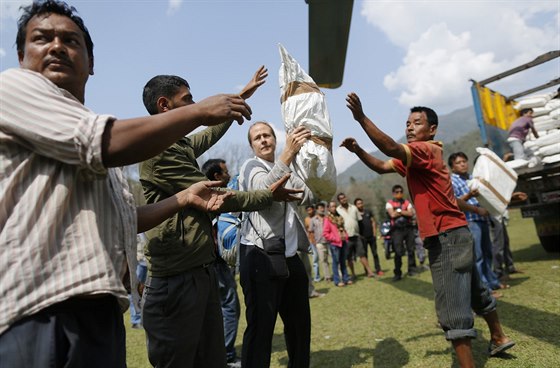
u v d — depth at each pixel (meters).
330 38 1.47
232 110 1.24
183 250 1.99
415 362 3.23
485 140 7.23
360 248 8.73
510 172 4.28
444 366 3.05
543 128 7.17
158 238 1.99
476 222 5.06
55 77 1.21
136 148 1.10
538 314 3.92
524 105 7.53
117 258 1.23
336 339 4.18
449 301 2.67
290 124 2.40
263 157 3.01
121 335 1.26
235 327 3.87
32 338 1.05
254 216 2.77
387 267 10.34
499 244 5.68
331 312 5.53
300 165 2.32
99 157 1.07
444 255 2.73
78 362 1.10
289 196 2.35
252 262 2.70
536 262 6.73
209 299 2.16
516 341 3.34
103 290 1.11
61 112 1.08
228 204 2.07
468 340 2.62
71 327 1.10
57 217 1.09
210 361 2.14
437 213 2.77
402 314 4.80
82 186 1.17
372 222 9.17
